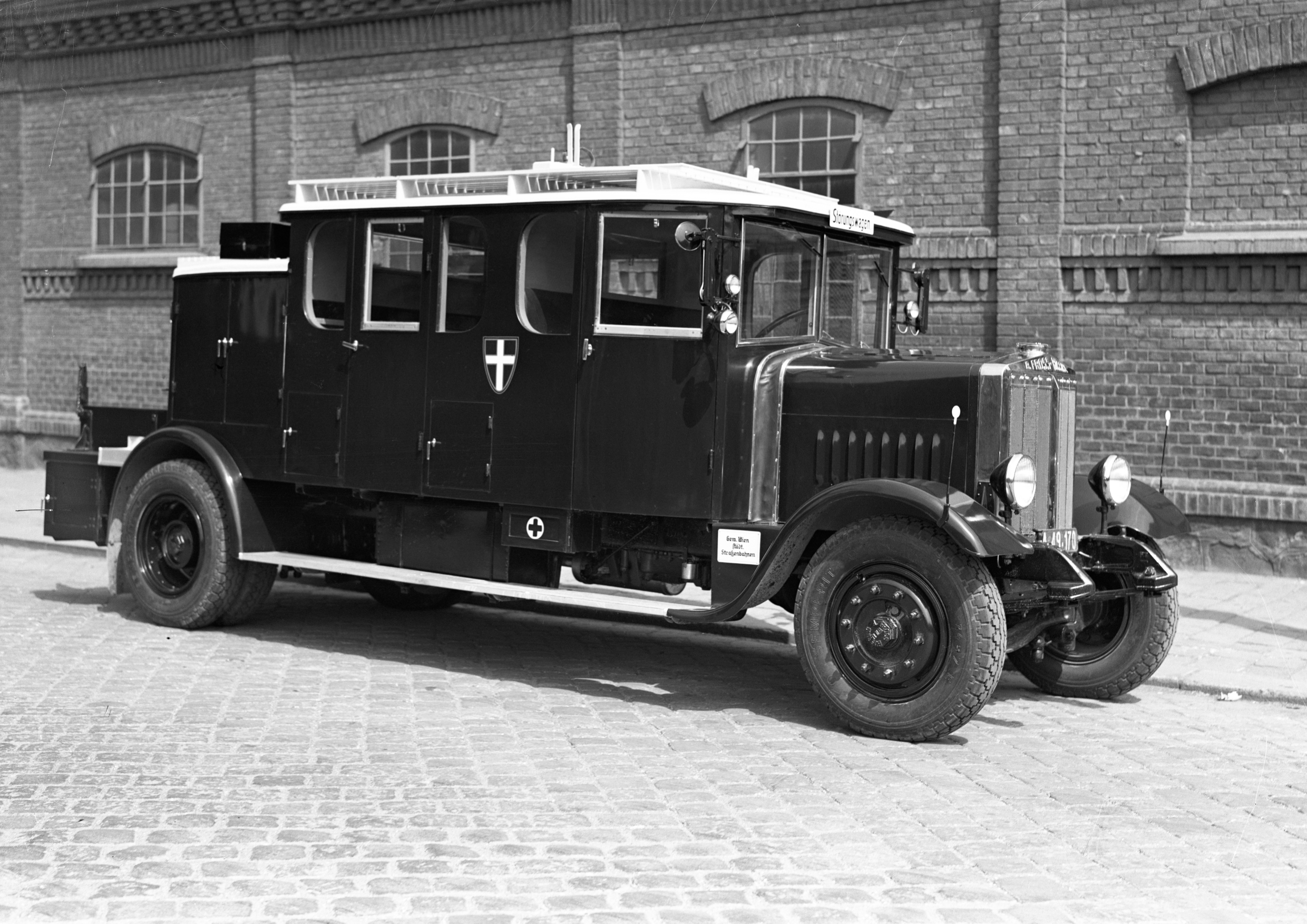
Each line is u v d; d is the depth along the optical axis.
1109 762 6.20
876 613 6.49
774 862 4.70
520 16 14.43
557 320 7.45
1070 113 11.88
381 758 5.90
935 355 7.45
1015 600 6.65
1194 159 11.48
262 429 8.63
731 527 7.03
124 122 17.02
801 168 13.17
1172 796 5.68
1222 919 4.29
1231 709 7.41
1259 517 11.20
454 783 5.56
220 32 16.22
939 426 6.77
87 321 17.42
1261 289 11.19
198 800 5.25
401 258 8.05
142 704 6.78
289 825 4.97
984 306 12.31
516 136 14.57
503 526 7.71
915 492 6.38
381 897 4.28
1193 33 11.37
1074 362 11.94
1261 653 8.50
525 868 4.57
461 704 6.99
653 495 7.18
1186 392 11.52
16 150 17.83
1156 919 4.28
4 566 11.52
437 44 14.89
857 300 7.94
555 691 7.37
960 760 6.18
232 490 8.62
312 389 8.40
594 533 7.60
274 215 16.00
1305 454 11.10
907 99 12.59
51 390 17.77
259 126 16.02
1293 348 11.11
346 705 6.89
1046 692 7.73
